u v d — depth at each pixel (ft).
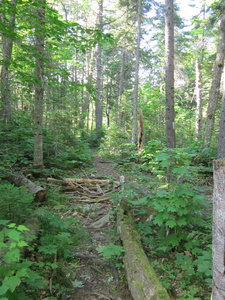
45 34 17.28
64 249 11.26
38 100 22.21
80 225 14.80
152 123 46.09
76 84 17.99
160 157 12.35
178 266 10.94
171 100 25.39
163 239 12.37
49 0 30.83
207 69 50.93
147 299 8.06
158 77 69.21
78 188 21.50
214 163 5.16
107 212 17.17
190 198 12.30
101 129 58.08
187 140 40.06
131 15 50.37
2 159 22.95
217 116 50.62
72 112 36.65
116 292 9.45
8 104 25.29
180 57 50.31
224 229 4.84
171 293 9.23
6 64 16.49
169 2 24.73
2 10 15.64
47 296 8.84
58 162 26.05
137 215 16.42
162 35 56.75
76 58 58.29
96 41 18.02
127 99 55.36
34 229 12.00
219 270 4.97
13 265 7.32
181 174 12.68
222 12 36.65
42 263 9.80
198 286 9.59
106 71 78.95
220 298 4.94
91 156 33.04
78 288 9.60
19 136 25.66
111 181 23.34
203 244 12.23
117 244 12.85
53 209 16.97
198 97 49.24
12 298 6.95
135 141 42.73
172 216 11.70
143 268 9.45
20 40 16.85
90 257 11.68
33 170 22.11
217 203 5.01
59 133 33.19
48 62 19.38
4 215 12.16
